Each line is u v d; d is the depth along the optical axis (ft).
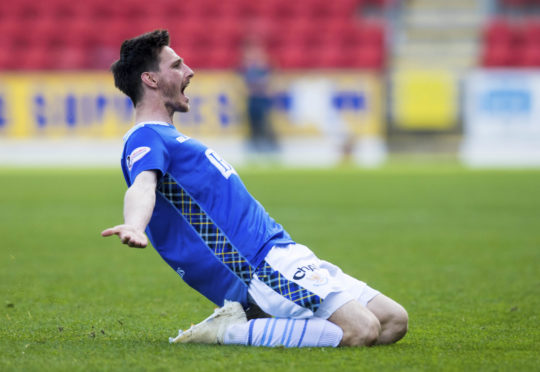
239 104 208.44
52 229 96.07
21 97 213.25
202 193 39.96
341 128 206.08
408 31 255.29
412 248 81.61
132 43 40.42
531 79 197.06
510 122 198.70
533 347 40.29
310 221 103.50
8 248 81.46
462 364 35.83
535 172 169.17
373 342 38.96
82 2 258.57
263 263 39.63
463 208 116.16
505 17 258.78
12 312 51.31
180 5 257.34
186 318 49.88
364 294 40.96
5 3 258.57
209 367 34.81
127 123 211.20
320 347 38.78
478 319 48.85
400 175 165.68
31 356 37.17
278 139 208.44
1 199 129.29
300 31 244.63
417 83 203.92
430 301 55.26
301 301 38.63
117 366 34.99
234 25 249.75
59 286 61.41
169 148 39.60
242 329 39.40
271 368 34.63
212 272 40.06
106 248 82.12
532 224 99.14
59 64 243.60
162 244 40.63
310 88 206.59
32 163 208.23
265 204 122.11
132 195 36.78
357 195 133.08
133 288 60.80
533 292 58.54
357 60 236.22
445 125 203.92
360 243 85.25
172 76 40.47
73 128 212.64
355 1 256.52
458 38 252.01
